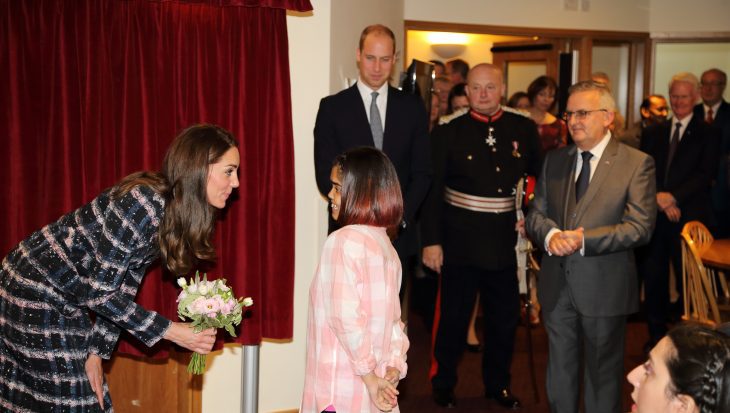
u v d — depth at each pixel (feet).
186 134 7.88
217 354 11.72
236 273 10.96
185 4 10.54
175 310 10.74
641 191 9.85
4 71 9.88
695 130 16.15
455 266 12.57
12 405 7.70
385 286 7.40
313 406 7.47
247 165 10.88
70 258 7.53
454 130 12.61
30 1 9.94
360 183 7.43
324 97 11.37
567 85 23.67
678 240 15.92
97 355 8.12
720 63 28.78
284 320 11.34
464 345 12.97
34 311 7.49
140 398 11.41
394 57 11.40
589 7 23.27
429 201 12.53
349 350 7.11
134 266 7.95
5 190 10.00
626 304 10.03
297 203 11.86
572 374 10.32
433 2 21.53
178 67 10.59
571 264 10.04
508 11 22.33
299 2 10.72
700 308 12.71
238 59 10.80
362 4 13.62
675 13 24.16
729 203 19.62
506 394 12.98
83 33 10.15
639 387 5.05
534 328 18.37
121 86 10.34
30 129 10.03
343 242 7.30
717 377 4.57
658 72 29.30
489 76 12.42
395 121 11.24
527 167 12.87
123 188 7.51
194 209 7.70
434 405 13.03
